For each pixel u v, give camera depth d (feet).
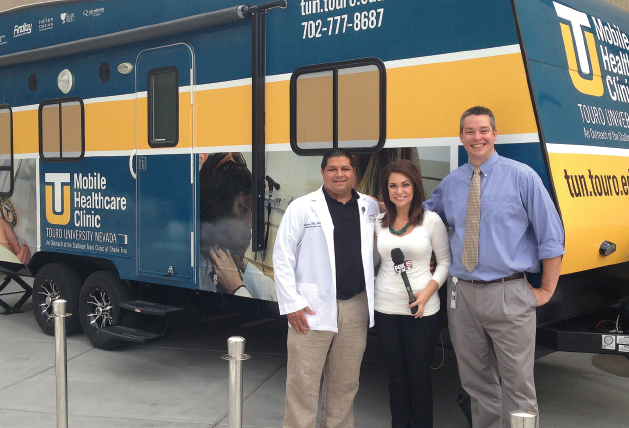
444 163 12.14
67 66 19.49
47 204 20.58
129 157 17.92
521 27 11.26
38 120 20.62
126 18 17.85
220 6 15.65
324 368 11.51
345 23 13.41
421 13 12.35
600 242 12.57
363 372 17.37
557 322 12.76
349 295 10.95
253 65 14.64
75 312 20.58
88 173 19.12
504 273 10.50
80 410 14.70
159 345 20.13
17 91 21.31
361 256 11.02
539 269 10.84
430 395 11.73
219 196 15.83
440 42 12.12
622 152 13.82
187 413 14.51
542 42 11.75
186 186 16.56
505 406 11.02
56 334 12.24
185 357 18.85
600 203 12.57
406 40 12.55
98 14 18.54
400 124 12.69
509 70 11.35
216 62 15.72
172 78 16.71
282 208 14.57
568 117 12.00
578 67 12.69
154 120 17.28
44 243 20.79
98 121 18.72
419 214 11.28
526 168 10.49
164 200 17.11
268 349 19.67
